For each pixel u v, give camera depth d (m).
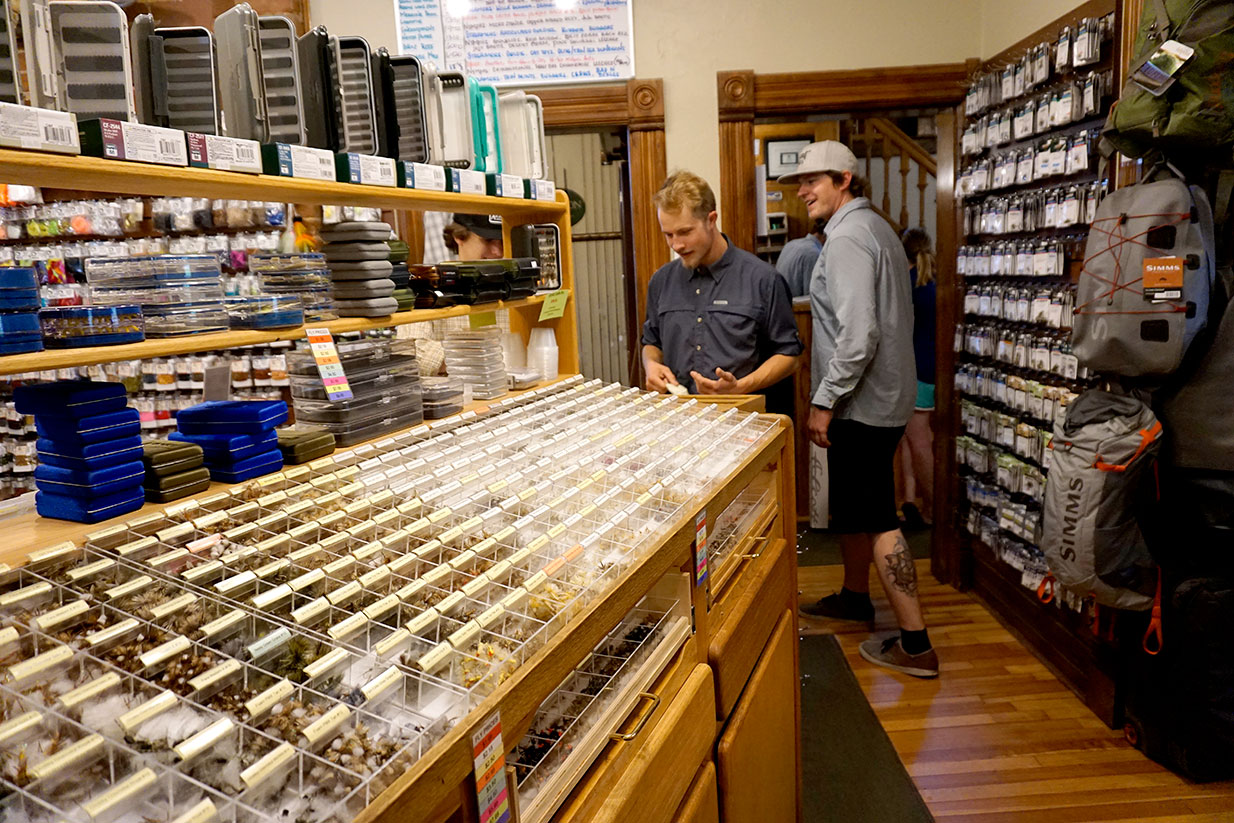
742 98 3.87
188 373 3.86
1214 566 2.42
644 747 1.20
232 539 1.27
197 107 1.42
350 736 0.83
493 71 3.85
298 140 1.62
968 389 3.81
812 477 4.86
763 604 1.86
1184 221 2.19
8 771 0.75
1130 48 2.57
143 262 1.49
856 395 3.10
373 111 1.81
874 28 3.84
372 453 1.77
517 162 2.54
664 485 1.56
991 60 3.66
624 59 3.86
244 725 0.84
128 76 1.29
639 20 3.86
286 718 0.85
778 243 5.48
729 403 2.41
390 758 0.80
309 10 3.78
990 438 3.60
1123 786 2.46
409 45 3.81
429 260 4.04
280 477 1.58
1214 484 2.30
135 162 1.26
